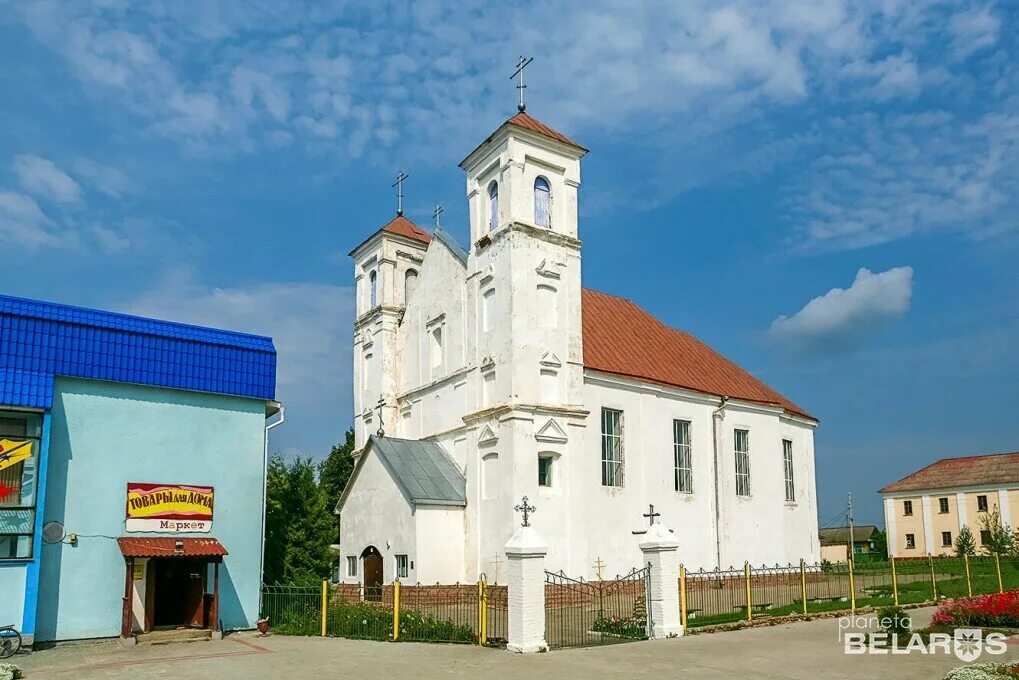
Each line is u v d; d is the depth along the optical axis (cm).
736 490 4297
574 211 3666
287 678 1806
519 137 3525
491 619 2741
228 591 2667
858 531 10394
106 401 2542
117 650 2245
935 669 1880
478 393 3500
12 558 2275
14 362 2377
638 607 2648
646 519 3750
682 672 1841
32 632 2253
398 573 3372
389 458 3500
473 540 3378
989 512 7819
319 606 2569
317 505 3781
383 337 4359
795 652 2112
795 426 4959
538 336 3434
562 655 2064
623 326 4334
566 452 3419
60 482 2420
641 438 3838
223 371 2769
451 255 3909
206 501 2672
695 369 4384
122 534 2503
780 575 4122
